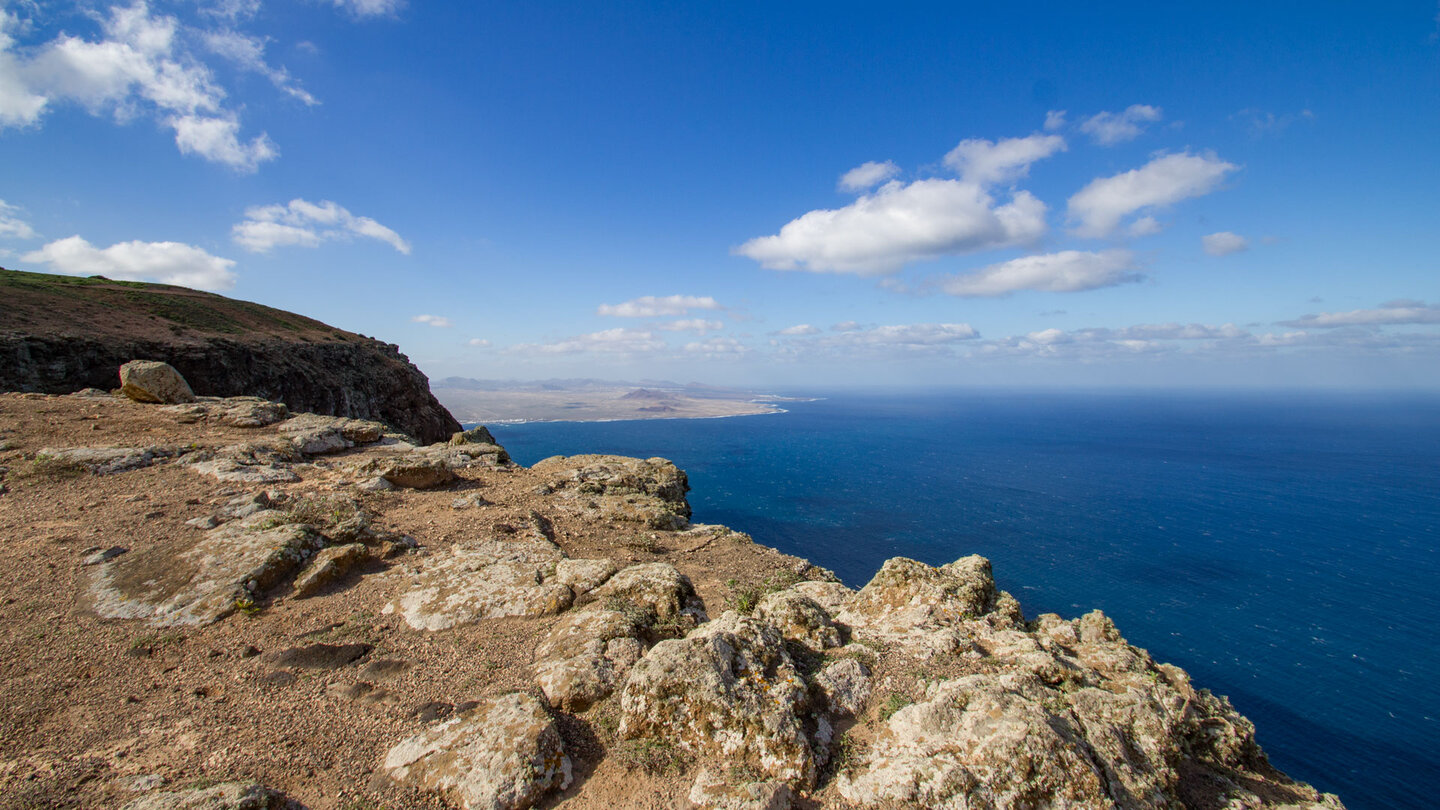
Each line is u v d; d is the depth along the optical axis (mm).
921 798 5805
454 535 15016
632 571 11305
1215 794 7312
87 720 7234
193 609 10062
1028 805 5734
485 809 5789
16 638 9047
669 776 6348
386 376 80938
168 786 5984
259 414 25578
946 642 8945
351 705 7723
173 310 66250
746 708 6758
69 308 52875
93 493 15430
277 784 6133
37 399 25547
